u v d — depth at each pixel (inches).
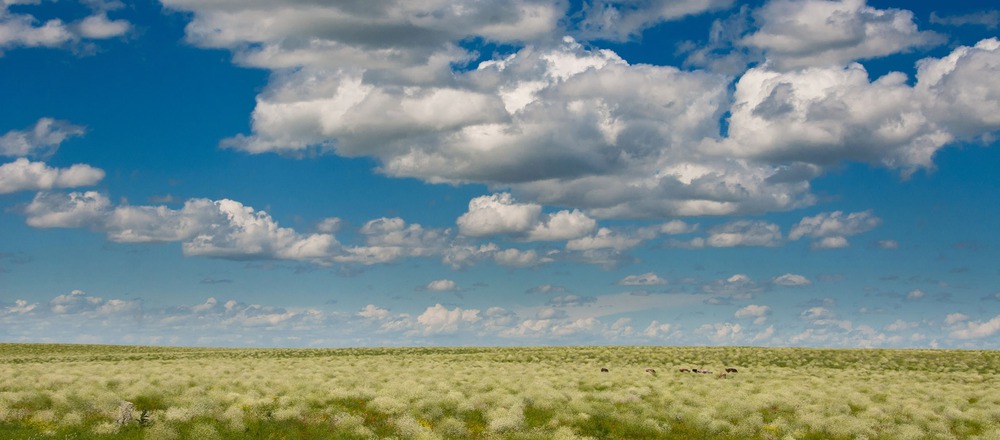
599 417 1290.6
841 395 1635.1
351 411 1246.3
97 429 1017.5
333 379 1765.5
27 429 1024.2
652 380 1955.0
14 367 2306.8
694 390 1705.2
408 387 1508.4
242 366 2384.4
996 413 1393.9
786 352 3545.8
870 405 1492.4
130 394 1310.3
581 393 1529.3
